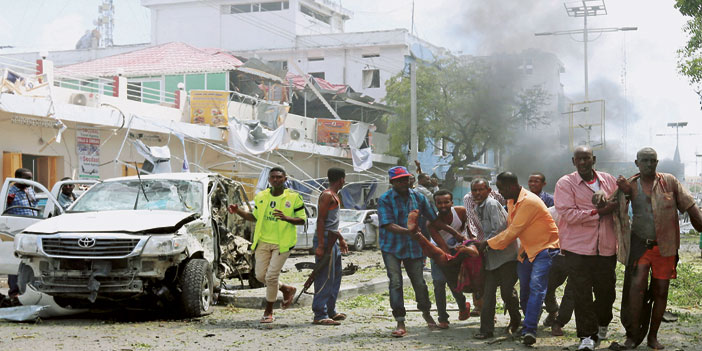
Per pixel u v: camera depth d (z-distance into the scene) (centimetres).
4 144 2034
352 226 2484
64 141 2230
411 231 781
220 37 5819
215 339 771
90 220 897
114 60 3584
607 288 728
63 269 862
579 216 703
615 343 712
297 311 1001
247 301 1043
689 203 696
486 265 775
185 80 3356
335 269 892
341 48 5350
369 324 879
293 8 5641
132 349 708
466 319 902
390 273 797
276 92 3769
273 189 876
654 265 705
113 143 2408
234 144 2803
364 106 4253
